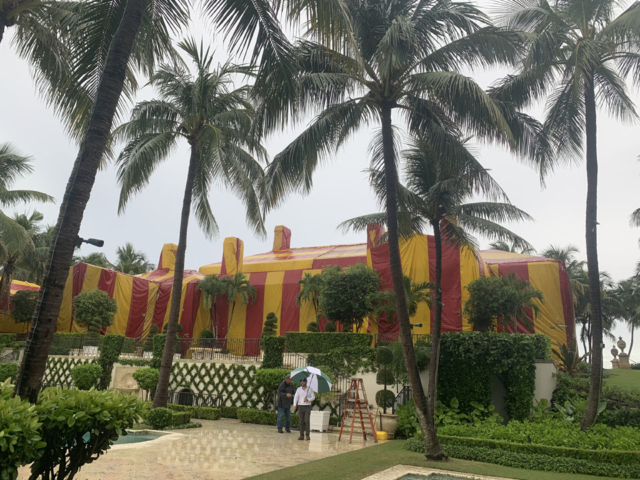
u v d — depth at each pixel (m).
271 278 33.94
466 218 14.95
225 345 21.67
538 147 13.15
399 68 10.98
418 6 11.64
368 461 9.58
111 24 7.95
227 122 16.67
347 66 7.16
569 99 14.15
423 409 10.39
